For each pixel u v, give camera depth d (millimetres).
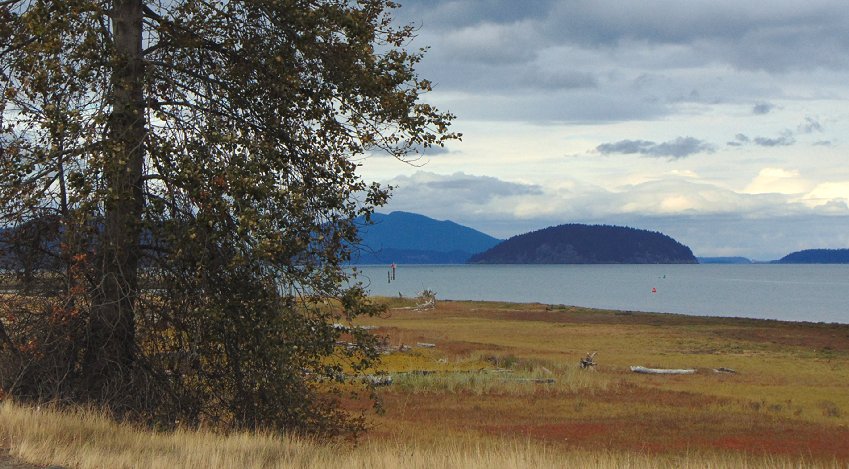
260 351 11445
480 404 24969
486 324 70938
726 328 70875
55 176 11164
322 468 8867
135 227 10805
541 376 32281
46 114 10625
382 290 175500
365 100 12422
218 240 10984
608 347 52281
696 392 30250
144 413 11523
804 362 45125
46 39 10344
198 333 11430
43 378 11531
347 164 12297
